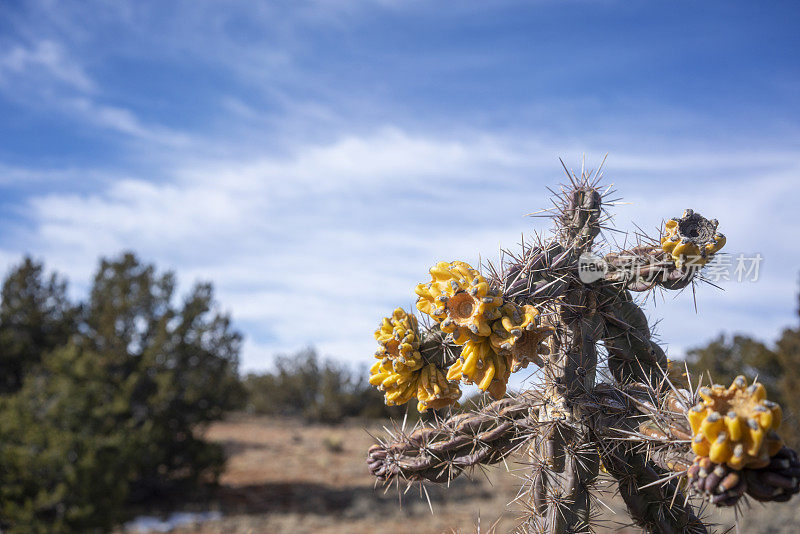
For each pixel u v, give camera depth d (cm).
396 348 207
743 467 152
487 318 180
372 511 1221
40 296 1367
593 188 244
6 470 927
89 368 1104
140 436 1144
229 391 1434
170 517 1202
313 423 2592
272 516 1209
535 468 228
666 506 234
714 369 1445
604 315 238
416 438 238
